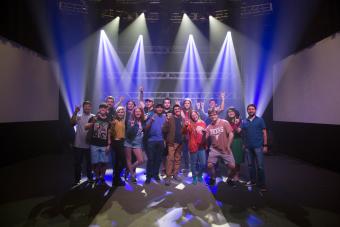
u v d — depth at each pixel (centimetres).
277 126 998
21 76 734
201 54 1112
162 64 1140
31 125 800
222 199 425
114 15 940
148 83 1143
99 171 538
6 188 483
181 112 561
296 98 830
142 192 462
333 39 614
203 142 524
